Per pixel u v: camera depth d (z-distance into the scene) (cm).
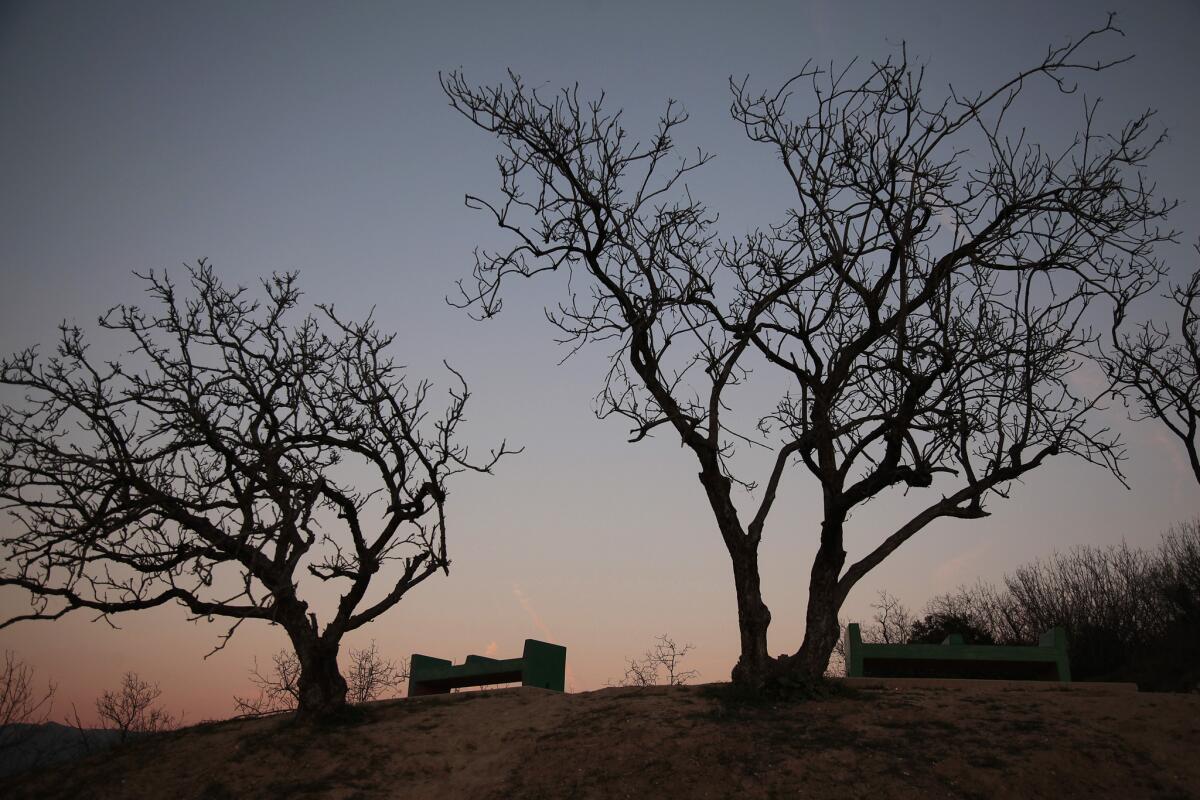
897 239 1571
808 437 1634
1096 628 2927
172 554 1485
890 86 1597
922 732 1259
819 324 1719
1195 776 1056
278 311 1753
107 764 1407
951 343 1617
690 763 1207
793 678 1478
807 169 1647
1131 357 1917
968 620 2700
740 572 1572
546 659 1883
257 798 1251
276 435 1691
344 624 1590
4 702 1788
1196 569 2841
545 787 1205
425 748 1423
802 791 1101
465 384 1708
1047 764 1114
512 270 1698
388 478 1645
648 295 1683
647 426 1636
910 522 1611
